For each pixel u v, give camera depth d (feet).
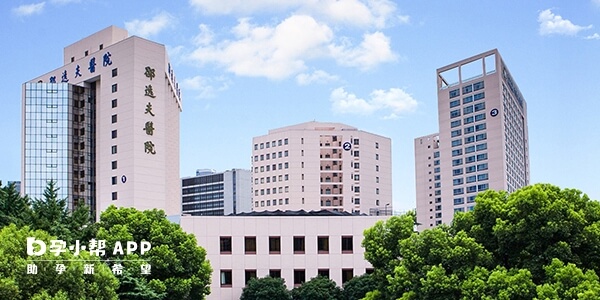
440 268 120.37
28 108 396.16
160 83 385.29
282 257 226.99
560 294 104.27
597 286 101.14
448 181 555.69
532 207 116.37
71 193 391.86
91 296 125.08
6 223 184.65
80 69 406.41
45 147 393.09
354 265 227.81
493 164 527.81
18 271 116.37
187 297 172.86
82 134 400.88
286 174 610.65
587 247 116.26
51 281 119.44
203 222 225.56
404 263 129.70
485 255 120.67
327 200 606.55
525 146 643.86
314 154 609.83
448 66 572.10
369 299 141.38
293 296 213.25
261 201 625.82
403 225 142.92
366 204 609.83
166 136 398.42
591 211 120.67
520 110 625.82
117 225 167.02
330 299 206.08
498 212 123.44
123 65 378.73
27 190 386.93
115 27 409.69
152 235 169.07
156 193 375.66
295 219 229.25
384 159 636.89
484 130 537.24
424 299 120.16
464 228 129.90
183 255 171.22
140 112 372.99
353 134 615.98
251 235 227.20
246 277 224.94
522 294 108.27
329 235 229.04
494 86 535.19
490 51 543.80
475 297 113.09
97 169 393.91
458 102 558.97
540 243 114.93
